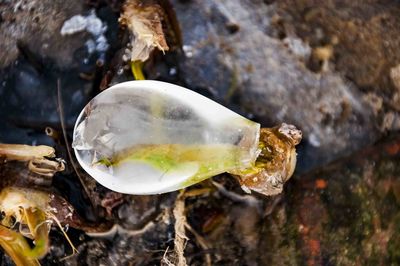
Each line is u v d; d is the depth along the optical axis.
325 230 0.50
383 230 0.52
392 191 0.52
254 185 0.47
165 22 0.49
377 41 0.52
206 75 0.48
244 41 0.49
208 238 0.49
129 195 0.48
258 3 0.50
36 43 0.50
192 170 0.45
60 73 0.49
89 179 0.48
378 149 0.51
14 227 0.49
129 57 0.48
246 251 0.49
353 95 0.50
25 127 0.49
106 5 0.50
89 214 0.49
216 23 0.49
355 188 0.50
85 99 0.49
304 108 0.49
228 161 0.45
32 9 0.51
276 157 0.47
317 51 0.50
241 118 0.45
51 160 0.48
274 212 0.49
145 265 0.49
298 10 0.51
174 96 0.45
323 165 0.49
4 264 0.52
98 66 0.49
